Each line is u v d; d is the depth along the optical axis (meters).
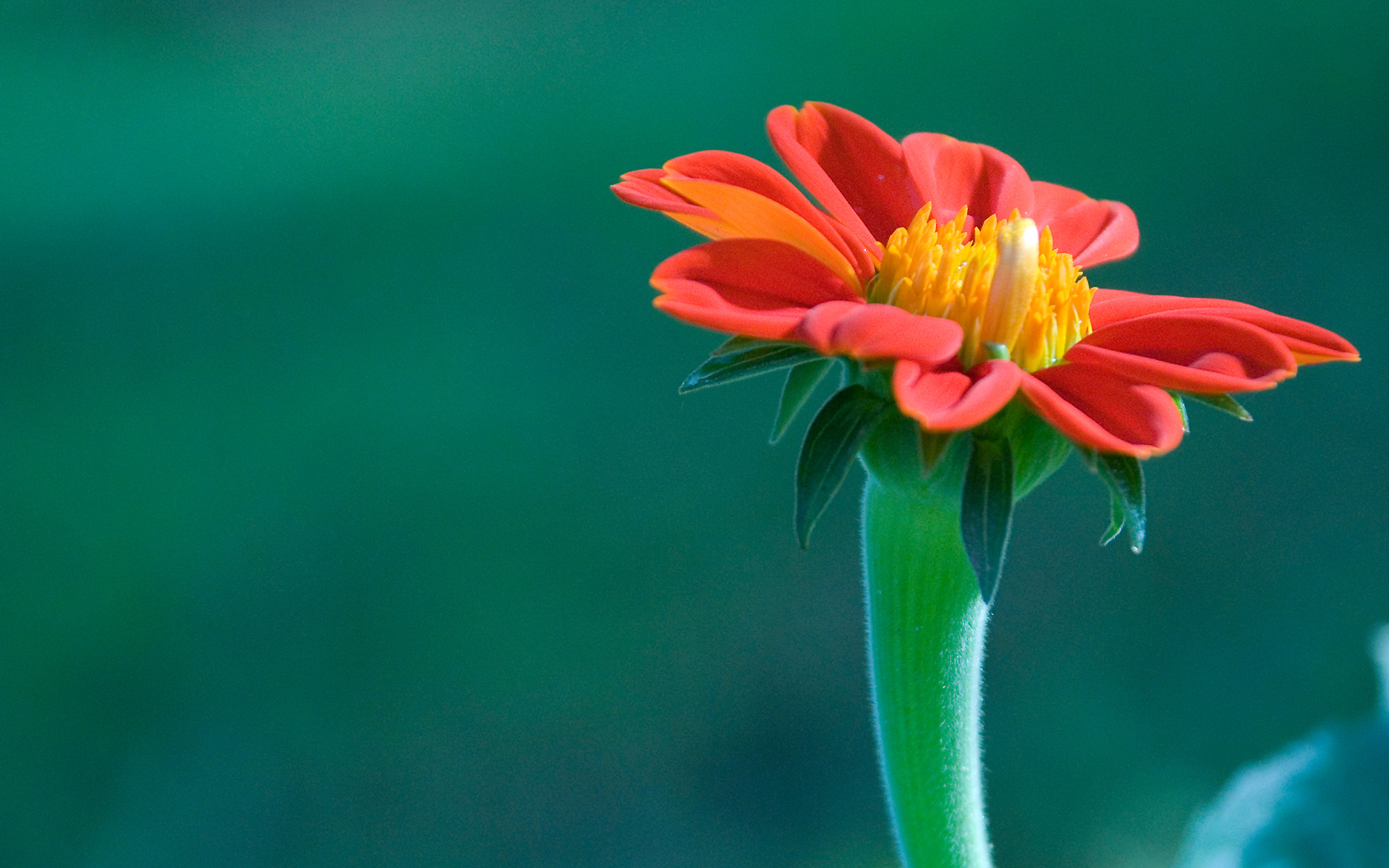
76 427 1.59
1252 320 0.45
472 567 1.28
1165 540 1.21
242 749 1.13
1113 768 1.01
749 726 1.09
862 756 1.06
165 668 1.22
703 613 1.19
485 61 2.78
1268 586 1.16
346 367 1.65
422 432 1.50
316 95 2.75
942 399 0.43
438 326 1.71
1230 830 0.55
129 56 3.11
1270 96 1.93
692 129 2.16
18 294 1.93
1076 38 2.22
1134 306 0.46
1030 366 0.45
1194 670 1.08
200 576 1.31
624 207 1.96
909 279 0.45
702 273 0.45
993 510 0.44
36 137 2.65
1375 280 1.51
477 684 1.16
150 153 2.50
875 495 0.46
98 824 1.09
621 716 1.11
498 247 1.89
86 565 1.34
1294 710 1.02
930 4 2.44
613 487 1.36
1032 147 1.91
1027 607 1.16
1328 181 1.71
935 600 0.45
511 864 1.01
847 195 0.47
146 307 1.87
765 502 1.31
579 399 1.51
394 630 1.23
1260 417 1.35
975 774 0.46
